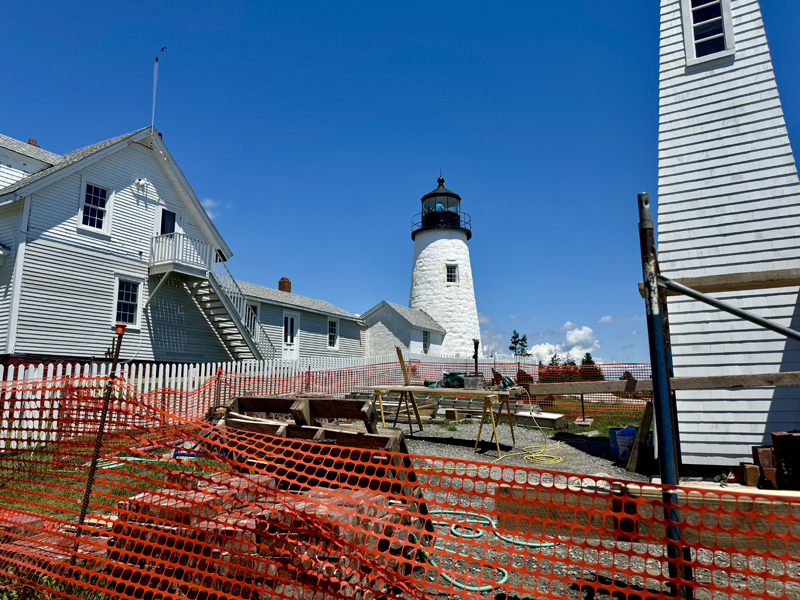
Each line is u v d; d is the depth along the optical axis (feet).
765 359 22.68
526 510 10.91
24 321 42.22
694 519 9.84
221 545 10.21
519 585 10.82
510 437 33.09
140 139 53.06
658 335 9.41
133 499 11.60
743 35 25.64
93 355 47.34
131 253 52.29
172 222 58.49
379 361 70.79
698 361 23.84
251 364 42.83
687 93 26.63
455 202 113.60
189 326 57.72
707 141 25.70
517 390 41.75
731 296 23.70
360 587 9.41
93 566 10.89
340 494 11.59
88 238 48.14
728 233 24.43
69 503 14.61
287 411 16.15
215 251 63.72
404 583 9.43
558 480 20.52
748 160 24.57
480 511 8.84
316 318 82.58
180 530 10.76
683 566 9.46
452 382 45.75
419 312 105.60
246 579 9.75
